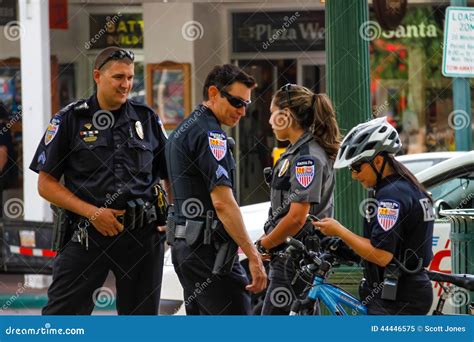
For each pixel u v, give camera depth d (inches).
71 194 548.7
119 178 550.0
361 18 611.2
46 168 548.4
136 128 556.7
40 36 1053.8
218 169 520.7
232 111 529.0
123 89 550.9
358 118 610.5
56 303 554.3
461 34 783.7
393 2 1057.5
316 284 506.3
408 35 1183.6
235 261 529.7
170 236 532.7
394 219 481.7
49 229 1020.5
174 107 1151.6
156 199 557.0
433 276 489.7
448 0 1172.5
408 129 1194.6
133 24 1133.1
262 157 1159.0
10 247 1027.9
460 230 543.5
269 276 552.4
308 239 530.6
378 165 489.7
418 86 1189.1
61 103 1092.5
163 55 1145.4
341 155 495.5
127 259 554.3
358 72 610.5
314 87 1168.2
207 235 523.8
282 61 1163.3
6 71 1082.7
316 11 1159.0
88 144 549.3
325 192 550.3
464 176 736.3
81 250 549.3
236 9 1154.0
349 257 514.9
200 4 1144.8
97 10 1109.1
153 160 563.8
